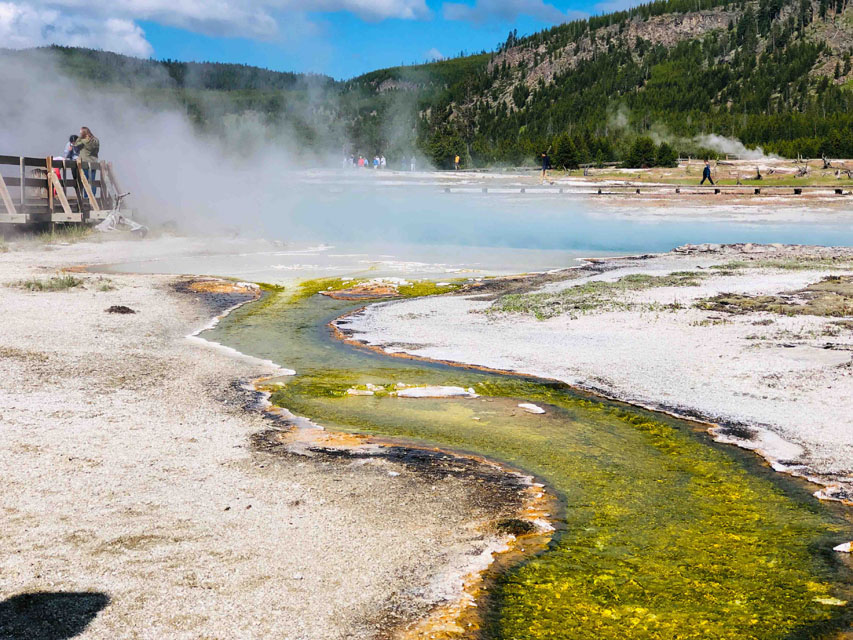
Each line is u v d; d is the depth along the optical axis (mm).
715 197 44469
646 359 9711
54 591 4086
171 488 5582
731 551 4918
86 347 10242
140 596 4062
